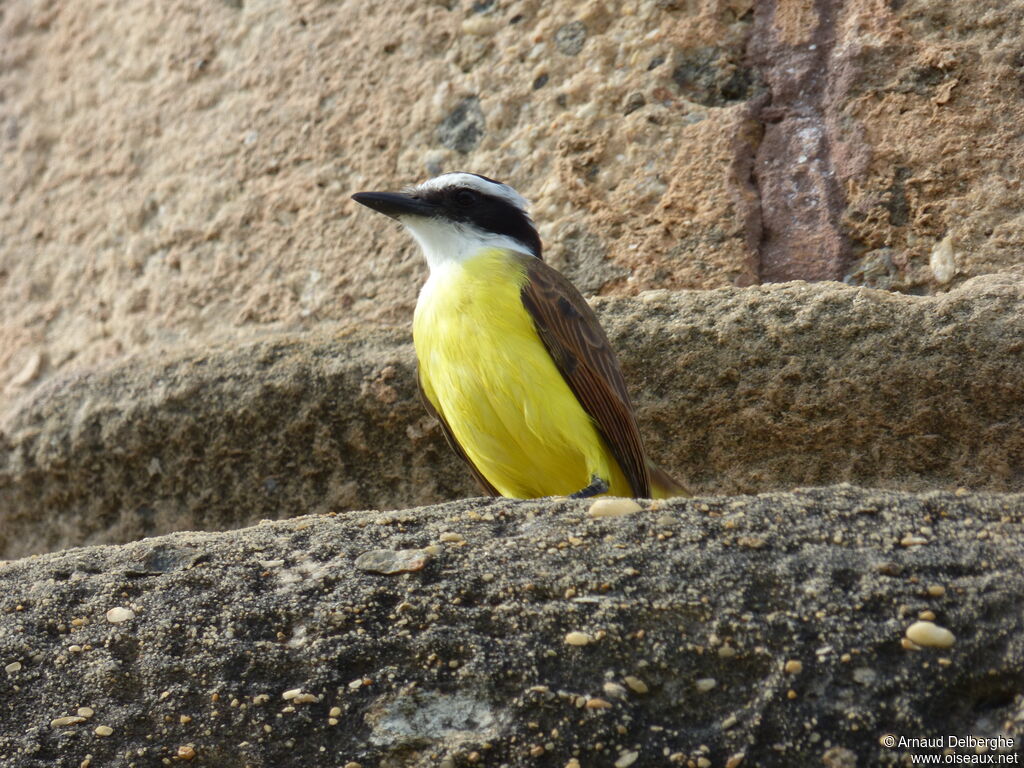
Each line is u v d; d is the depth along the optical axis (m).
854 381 9.59
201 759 6.82
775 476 10.06
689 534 7.12
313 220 13.27
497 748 6.53
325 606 7.17
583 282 11.52
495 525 7.62
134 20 15.58
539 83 12.55
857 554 6.77
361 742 6.71
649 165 11.67
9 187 15.77
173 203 14.28
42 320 14.79
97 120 15.39
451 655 6.87
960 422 9.38
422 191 11.66
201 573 7.57
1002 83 10.58
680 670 6.56
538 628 6.85
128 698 7.05
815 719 6.24
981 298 9.38
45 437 12.12
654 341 10.31
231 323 13.31
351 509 11.56
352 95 13.58
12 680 7.18
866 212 10.73
